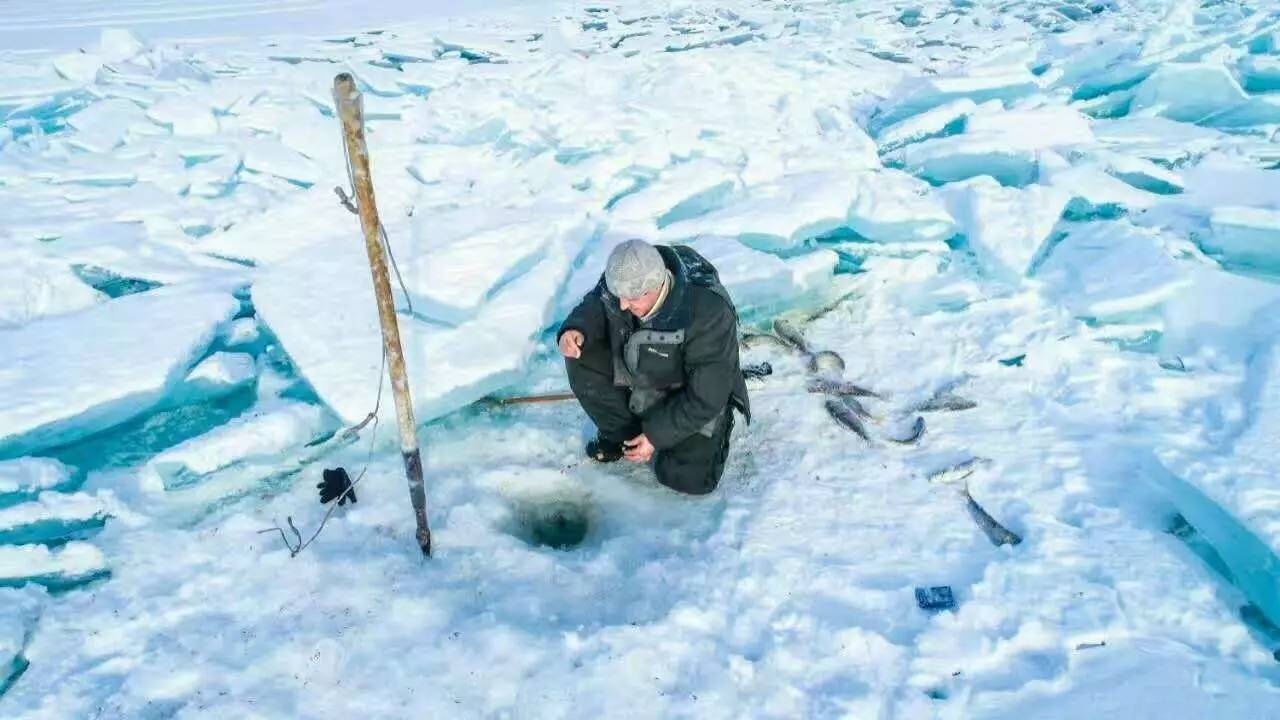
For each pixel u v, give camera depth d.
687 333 2.63
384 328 2.28
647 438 2.84
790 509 2.82
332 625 2.38
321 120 6.36
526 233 4.35
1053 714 2.09
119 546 2.67
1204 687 2.13
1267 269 4.17
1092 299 3.85
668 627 2.33
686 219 5.03
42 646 2.33
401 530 2.75
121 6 10.70
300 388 3.59
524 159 5.78
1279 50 7.17
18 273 4.18
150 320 3.77
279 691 2.18
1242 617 2.36
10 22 9.52
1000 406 3.29
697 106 6.64
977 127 5.89
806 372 3.59
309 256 4.23
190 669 2.23
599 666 2.21
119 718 2.12
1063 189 4.80
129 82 7.17
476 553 2.65
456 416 3.37
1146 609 2.35
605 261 4.38
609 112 6.46
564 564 2.63
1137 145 5.66
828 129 6.32
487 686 2.19
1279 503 2.55
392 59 8.35
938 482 2.91
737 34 9.12
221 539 2.70
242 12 10.41
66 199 5.09
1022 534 2.66
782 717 2.11
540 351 3.79
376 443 3.17
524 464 3.09
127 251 4.45
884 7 10.38
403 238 4.33
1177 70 6.43
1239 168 5.13
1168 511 2.70
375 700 2.16
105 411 3.28
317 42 8.87
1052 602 2.38
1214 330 3.62
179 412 3.47
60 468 3.04
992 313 3.92
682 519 2.86
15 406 3.19
